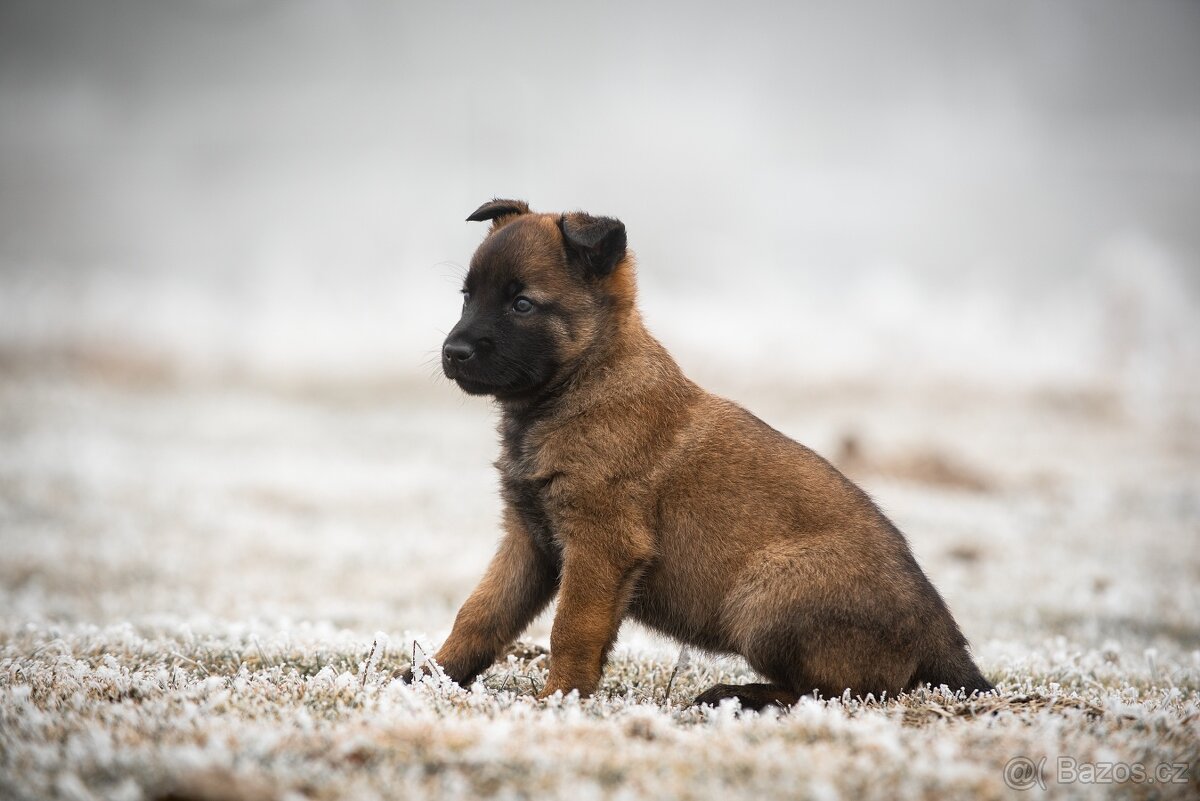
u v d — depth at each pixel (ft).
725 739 13.65
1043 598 35.68
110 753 12.24
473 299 18.52
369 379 95.45
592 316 18.31
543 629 29.68
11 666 18.94
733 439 18.17
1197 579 40.06
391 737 13.34
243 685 16.38
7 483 54.90
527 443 18.02
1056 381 97.96
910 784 11.99
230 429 76.89
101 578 38.70
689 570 17.92
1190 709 16.48
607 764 12.57
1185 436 83.46
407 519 51.98
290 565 41.81
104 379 91.30
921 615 17.46
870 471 59.31
